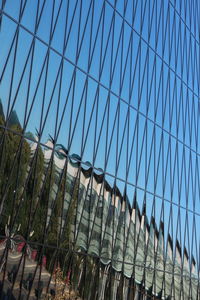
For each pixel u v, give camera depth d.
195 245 45.78
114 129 32.06
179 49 45.19
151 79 38.59
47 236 24.00
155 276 37.09
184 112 45.50
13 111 21.72
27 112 22.70
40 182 23.55
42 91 23.97
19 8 22.36
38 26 23.81
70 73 26.80
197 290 45.91
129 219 33.28
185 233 43.72
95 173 29.17
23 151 22.30
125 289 32.25
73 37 27.28
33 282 22.91
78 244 26.81
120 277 31.58
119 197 32.09
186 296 43.34
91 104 29.14
